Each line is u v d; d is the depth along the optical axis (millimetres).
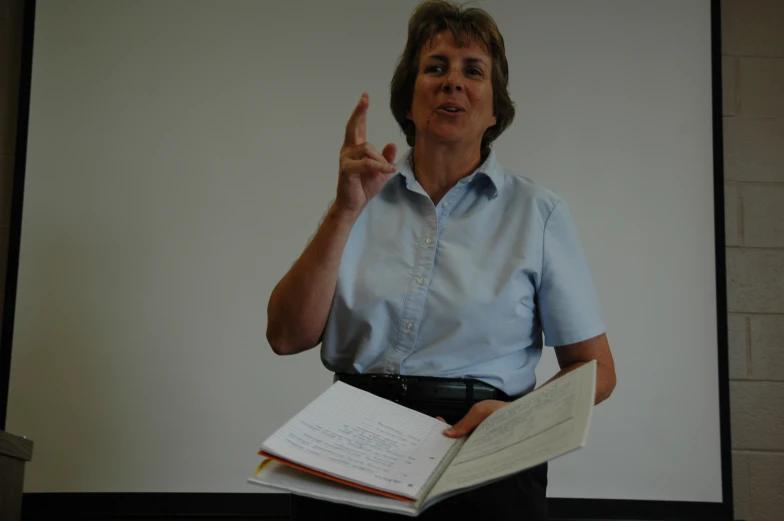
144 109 2320
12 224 2270
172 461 2199
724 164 2434
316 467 871
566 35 2367
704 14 2375
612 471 2207
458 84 1217
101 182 2293
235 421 2215
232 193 2297
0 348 2234
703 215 2297
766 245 2410
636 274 2273
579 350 1205
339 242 1134
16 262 2258
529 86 2348
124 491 2184
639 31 2369
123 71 2332
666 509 2189
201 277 2266
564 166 2316
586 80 2352
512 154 2320
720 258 2277
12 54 2424
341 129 2328
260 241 2281
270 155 2312
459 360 1153
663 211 2299
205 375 2230
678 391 2230
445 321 1159
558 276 1192
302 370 2240
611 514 2189
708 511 2189
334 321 1209
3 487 1214
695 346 2244
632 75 2354
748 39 2467
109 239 2273
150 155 2305
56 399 2213
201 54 2346
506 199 1239
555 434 822
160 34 2350
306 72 2348
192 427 2211
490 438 920
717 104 2340
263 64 2346
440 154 1239
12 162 2389
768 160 2436
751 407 2352
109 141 2307
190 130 2316
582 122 2334
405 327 1171
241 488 2191
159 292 2258
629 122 2336
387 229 1238
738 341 2375
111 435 2203
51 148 2301
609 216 2297
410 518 1028
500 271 1181
